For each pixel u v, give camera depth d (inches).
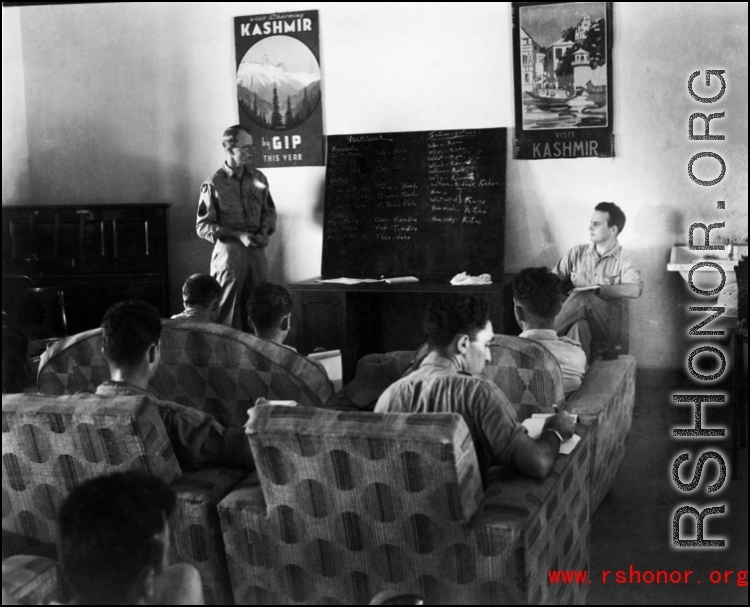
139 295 237.9
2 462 93.0
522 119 223.1
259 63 245.4
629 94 213.8
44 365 128.5
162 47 252.8
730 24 205.5
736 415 144.2
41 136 264.8
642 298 208.1
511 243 227.8
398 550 80.6
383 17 234.1
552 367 110.1
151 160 259.6
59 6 257.8
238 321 229.5
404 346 231.1
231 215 226.2
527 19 218.4
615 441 128.3
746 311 147.3
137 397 88.8
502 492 83.1
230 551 88.0
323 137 242.8
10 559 85.4
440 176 228.4
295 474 80.9
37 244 234.4
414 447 74.7
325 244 235.6
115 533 61.8
